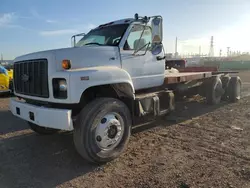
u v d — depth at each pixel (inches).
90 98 159.9
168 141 184.9
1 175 135.3
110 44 183.3
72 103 138.4
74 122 142.3
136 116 183.3
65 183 126.3
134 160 151.6
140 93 207.5
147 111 192.5
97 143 143.9
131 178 129.3
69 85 135.3
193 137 193.2
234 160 148.0
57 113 134.7
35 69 154.9
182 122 239.6
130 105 179.5
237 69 1533.0
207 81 321.4
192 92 322.0
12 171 140.1
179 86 273.0
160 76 215.2
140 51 193.5
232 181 123.0
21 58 170.4
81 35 224.5
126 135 159.8
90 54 159.9
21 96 173.8
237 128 215.5
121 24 191.0
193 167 139.5
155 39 174.1
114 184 123.7
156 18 172.9
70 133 210.4
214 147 170.1
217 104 331.6
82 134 138.6
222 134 199.2
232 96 347.3
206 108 306.2
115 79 156.5
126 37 182.9
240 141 181.5
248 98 389.4
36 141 191.2
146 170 137.6
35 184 125.5
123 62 179.9
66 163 150.2
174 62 447.2
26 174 136.5
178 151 164.2
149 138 192.7
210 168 137.7
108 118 148.9
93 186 122.4
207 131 208.5
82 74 138.6
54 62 143.6
